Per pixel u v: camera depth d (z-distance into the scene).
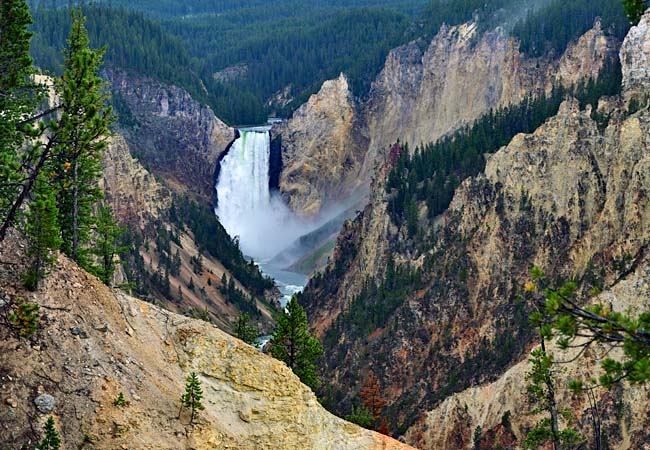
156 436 27.77
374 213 118.88
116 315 31.62
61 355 27.36
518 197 88.94
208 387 32.59
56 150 33.28
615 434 52.53
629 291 62.84
